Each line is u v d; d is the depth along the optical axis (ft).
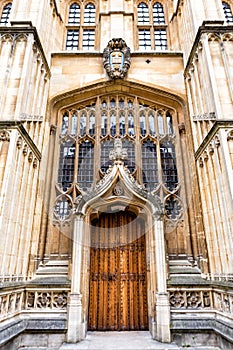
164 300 24.73
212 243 27.25
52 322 24.21
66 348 21.76
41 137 32.53
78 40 44.27
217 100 27.61
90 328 27.48
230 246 22.88
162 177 33.91
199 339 23.72
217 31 31.58
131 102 38.55
